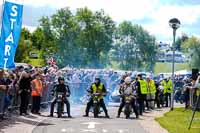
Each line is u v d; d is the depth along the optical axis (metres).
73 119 24.34
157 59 171.75
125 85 26.52
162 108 36.38
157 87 36.69
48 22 128.75
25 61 108.81
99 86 26.31
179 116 27.77
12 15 21.02
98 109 26.09
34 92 25.59
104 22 133.12
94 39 130.38
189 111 32.19
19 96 24.97
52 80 32.53
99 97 26.09
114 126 21.33
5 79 21.70
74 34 128.88
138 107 28.42
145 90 29.05
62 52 128.50
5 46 20.94
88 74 38.97
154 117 27.05
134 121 24.02
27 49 110.69
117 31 163.38
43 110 28.80
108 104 37.84
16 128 19.23
